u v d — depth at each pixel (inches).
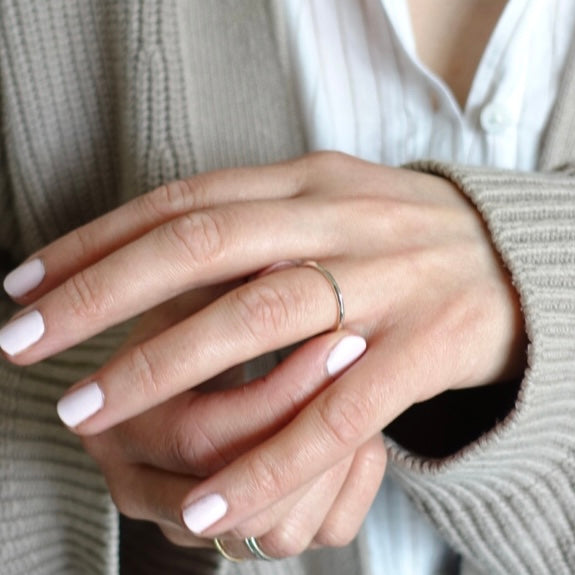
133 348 13.3
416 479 15.2
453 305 14.0
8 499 16.9
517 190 15.1
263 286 13.5
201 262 13.5
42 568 17.3
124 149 18.1
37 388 16.7
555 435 15.0
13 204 19.0
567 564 16.5
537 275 14.4
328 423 13.1
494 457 14.5
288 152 18.4
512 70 16.6
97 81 18.0
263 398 13.5
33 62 17.6
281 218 13.9
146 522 16.8
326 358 13.5
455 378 13.9
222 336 13.2
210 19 17.4
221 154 18.0
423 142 17.9
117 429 14.3
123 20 17.1
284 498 13.4
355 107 17.9
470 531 16.3
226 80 17.8
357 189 14.7
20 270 14.2
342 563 18.6
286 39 17.8
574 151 17.1
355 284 13.8
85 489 16.2
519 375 14.6
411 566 18.9
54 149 18.2
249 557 14.6
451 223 14.7
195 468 13.7
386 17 16.9
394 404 13.4
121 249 13.6
